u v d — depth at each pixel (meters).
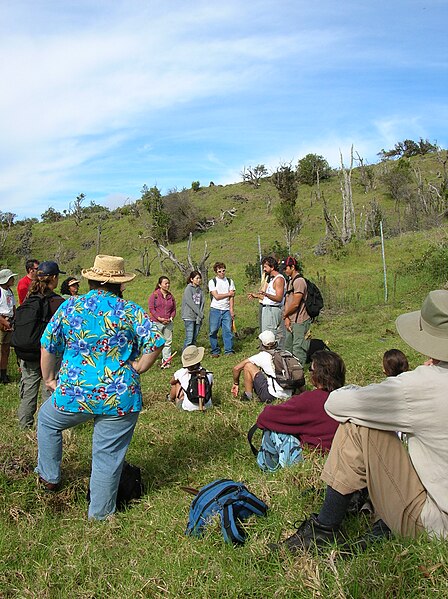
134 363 4.56
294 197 60.84
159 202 64.88
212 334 12.65
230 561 3.33
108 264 4.48
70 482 5.01
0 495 4.57
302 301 9.21
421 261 20.77
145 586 3.25
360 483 3.13
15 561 3.77
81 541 4.00
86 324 4.38
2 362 10.29
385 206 58.53
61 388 4.47
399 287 19.02
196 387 7.59
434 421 2.91
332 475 3.17
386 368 5.81
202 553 3.48
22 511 4.47
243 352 12.84
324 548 3.18
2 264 63.97
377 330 13.91
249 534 3.58
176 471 5.41
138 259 53.44
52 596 3.35
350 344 12.61
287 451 4.82
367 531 3.30
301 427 4.85
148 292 29.27
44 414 4.63
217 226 64.75
